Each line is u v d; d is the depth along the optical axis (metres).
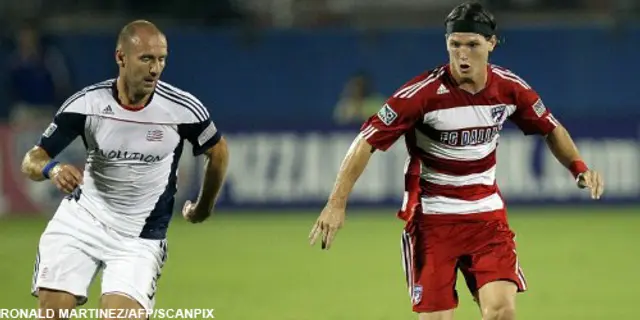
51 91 75.94
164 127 25.16
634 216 68.75
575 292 43.19
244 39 82.31
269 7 87.44
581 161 27.23
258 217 70.31
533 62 83.56
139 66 24.00
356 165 25.66
